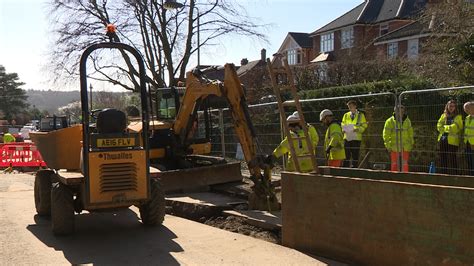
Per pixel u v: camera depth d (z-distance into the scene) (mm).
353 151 10328
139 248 6855
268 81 21719
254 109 13727
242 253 6383
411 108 10008
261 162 8711
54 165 8352
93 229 8148
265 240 7176
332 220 5898
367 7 43812
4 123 51750
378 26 42000
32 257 6449
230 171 11695
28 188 13906
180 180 11148
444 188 4734
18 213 9703
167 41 26250
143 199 7406
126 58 25859
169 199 10133
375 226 5383
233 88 9180
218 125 15336
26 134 41594
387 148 9344
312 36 49250
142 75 7629
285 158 11281
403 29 35781
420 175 6242
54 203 7539
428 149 9625
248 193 10180
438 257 4781
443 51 16656
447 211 4707
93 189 7109
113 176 7227
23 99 90250
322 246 6043
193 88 11156
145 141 7500
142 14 25719
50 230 8102
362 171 6840
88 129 7191
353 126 10273
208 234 7566
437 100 9773
